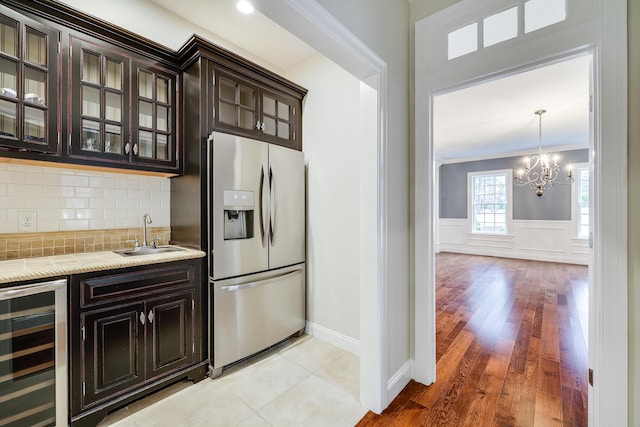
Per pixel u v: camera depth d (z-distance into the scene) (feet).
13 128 4.98
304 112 8.98
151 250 6.93
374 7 5.35
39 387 4.55
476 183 24.43
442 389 6.15
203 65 6.63
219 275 6.59
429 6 6.31
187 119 6.99
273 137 8.14
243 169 7.04
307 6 3.95
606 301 4.34
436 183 25.29
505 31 5.41
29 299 4.45
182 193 7.23
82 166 5.80
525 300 12.03
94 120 5.77
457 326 9.41
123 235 7.04
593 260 4.53
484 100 12.30
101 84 5.86
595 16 4.46
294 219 8.34
